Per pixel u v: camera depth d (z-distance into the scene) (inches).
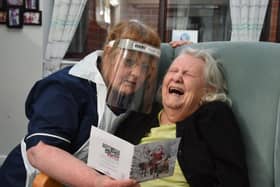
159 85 54.5
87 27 123.9
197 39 121.3
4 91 117.2
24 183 46.5
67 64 117.4
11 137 118.6
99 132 37.7
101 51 50.6
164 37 122.8
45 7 115.6
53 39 115.2
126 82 46.9
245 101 50.1
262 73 50.1
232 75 52.0
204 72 50.2
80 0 114.4
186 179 45.6
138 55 46.9
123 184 34.9
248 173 47.8
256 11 108.1
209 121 46.8
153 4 122.3
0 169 50.5
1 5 113.0
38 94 47.8
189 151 46.1
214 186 44.5
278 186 46.0
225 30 119.3
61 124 44.1
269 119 47.9
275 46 51.5
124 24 49.1
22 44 114.8
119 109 48.8
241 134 49.1
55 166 39.4
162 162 36.8
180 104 49.3
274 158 46.9
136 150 34.5
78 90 46.7
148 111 51.6
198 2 120.2
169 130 49.9
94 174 37.6
